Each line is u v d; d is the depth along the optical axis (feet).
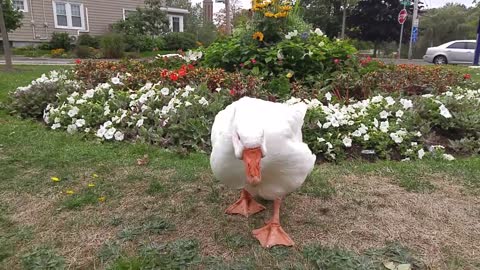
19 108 6.34
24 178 3.98
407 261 2.76
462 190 3.84
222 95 5.65
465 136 5.32
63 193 3.69
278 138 2.51
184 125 4.99
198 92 5.72
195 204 3.50
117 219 3.25
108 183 3.89
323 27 35.22
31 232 3.07
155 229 3.10
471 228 3.20
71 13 25.32
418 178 4.07
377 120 5.14
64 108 5.76
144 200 3.57
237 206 3.38
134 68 7.55
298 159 2.64
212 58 7.55
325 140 4.74
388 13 34.30
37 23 24.18
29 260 2.72
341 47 7.52
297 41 7.36
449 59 21.77
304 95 5.96
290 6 7.57
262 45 7.41
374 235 3.07
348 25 35.45
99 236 3.03
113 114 5.49
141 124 5.17
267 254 2.80
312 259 2.74
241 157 2.39
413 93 6.44
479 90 7.16
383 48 36.55
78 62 7.89
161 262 2.69
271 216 3.32
